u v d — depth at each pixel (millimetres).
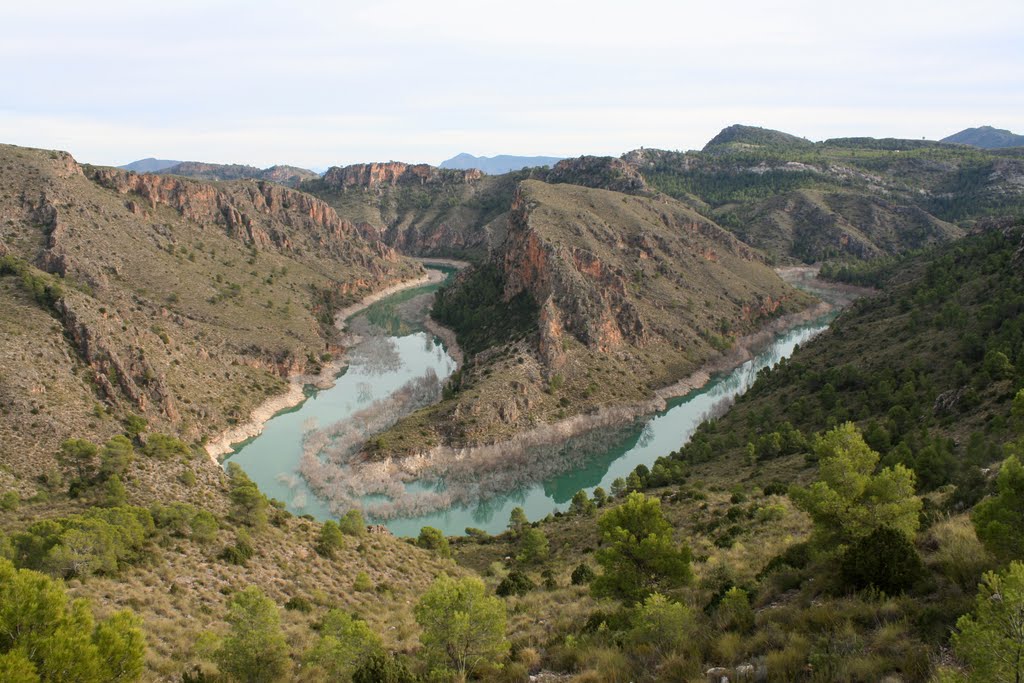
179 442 84625
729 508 58562
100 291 131625
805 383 111062
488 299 184125
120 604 36531
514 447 108875
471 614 24000
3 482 61656
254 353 142625
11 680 16094
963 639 12773
